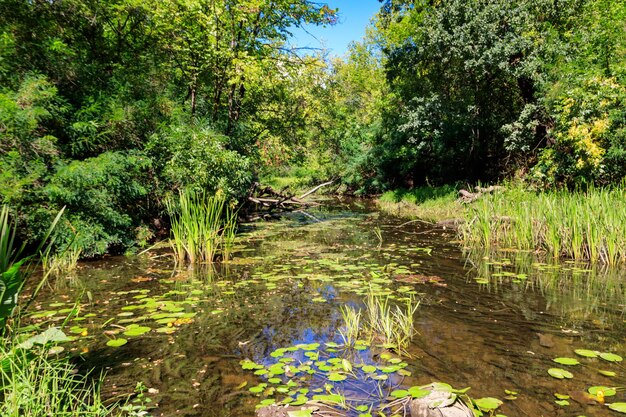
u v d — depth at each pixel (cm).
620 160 812
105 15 834
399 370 256
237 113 1199
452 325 336
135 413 206
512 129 1171
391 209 1475
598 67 915
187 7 955
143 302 402
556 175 976
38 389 200
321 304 397
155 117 838
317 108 1488
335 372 253
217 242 637
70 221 600
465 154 1520
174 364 268
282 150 1341
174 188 823
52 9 721
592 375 247
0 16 643
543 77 1059
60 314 362
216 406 216
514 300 403
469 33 1156
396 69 1426
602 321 342
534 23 1116
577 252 593
